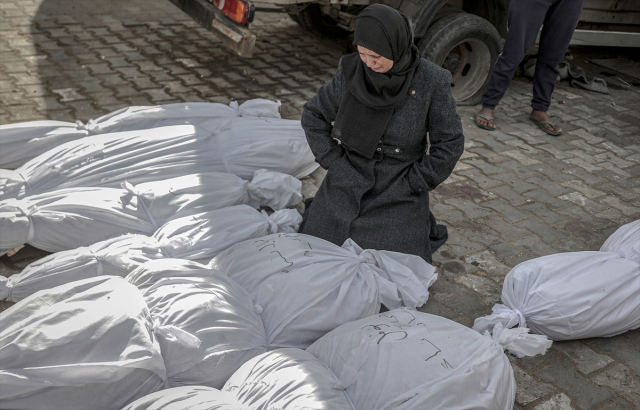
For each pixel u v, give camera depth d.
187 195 2.96
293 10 5.64
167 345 1.88
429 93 2.55
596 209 3.81
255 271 2.42
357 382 1.90
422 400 1.79
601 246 3.33
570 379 2.41
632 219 3.72
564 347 2.59
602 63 6.97
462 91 5.27
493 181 4.04
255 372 1.92
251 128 3.55
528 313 2.50
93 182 3.00
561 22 4.55
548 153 4.55
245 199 3.21
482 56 5.16
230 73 5.39
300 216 3.08
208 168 3.30
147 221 2.83
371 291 2.47
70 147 3.11
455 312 2.78
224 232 2.77
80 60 5.27
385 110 2.56
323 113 2.79
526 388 2.34
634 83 6.41
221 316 2.04
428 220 3.03
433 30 4.86
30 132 3.29
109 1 7.01
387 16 2.29
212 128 3.48
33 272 2.44
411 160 2.77
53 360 1.74
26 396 1.72
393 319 2.20
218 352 1.96
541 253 3.29
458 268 3.10
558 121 5.18
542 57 4.79
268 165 3.46
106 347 1.80
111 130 3.47
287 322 2.24
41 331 1.78
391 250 2.82
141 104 4.57
